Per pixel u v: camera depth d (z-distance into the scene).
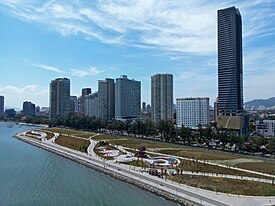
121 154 181.00
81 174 139.38
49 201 101.69
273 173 125.94
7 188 116.62
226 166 139.38
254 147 187.75
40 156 189.75
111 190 113.12
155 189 109.38
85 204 98.69
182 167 139.50
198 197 97.06
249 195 97.88
